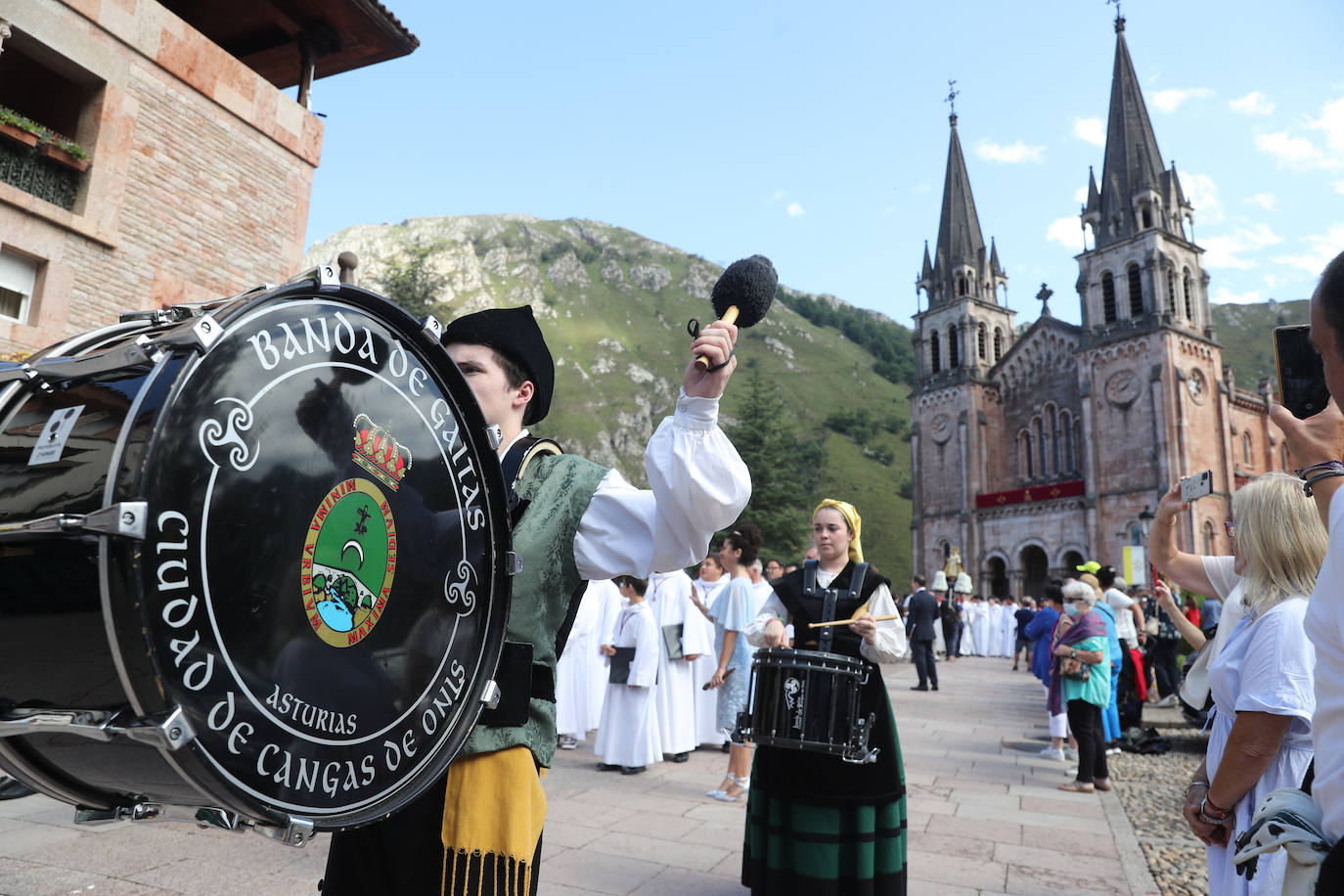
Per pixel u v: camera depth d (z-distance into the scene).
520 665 1.67
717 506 1.69
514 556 1.64
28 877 3.95
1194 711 3.34
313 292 1.32
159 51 10.93
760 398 57.50
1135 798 7.24
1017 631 21.59
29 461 1.11
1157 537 3.24
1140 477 39.94
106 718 1.05
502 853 1.61
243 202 12.11
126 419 1.07
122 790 1.25
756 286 1.78
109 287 10.43
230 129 11.96
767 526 55.12
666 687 8.18
